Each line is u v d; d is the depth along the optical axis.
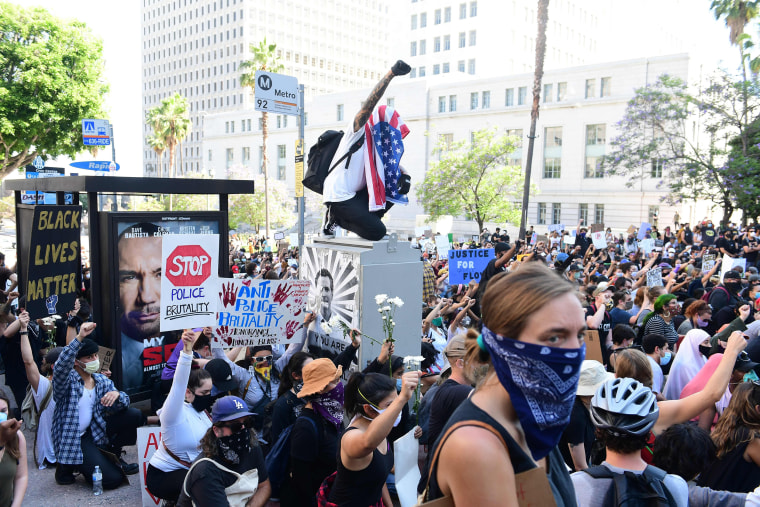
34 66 30.05
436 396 3.79
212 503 3.49
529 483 1.18
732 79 30.16
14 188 8.64
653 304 7.30
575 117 49.53
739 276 9.33
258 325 5.77
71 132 32.16
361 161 6.30
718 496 2.73
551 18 77.00
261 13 112.62
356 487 3.36
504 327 1.21
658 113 33.50
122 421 5.41
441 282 11.95
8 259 22.12
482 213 41.81
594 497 2.40
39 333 7.07
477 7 70.62
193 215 7.11
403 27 77.81
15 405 7.23
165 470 4.38
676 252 21.47
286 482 4.28
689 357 5.58
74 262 6.25
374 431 3.10
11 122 29.62
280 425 4.52
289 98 8.16
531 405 1.19
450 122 57.03
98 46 33.12
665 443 3.36
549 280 1.21
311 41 120.06
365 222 6.25
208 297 5.51
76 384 5.21
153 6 135.00
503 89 54.00
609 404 2.46
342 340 6.17
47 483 5.34
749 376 4.66
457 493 1.16
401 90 60.22
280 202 58.00
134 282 6.72
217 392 5.20
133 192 6.71
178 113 62.56
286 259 14.40
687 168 31.92
